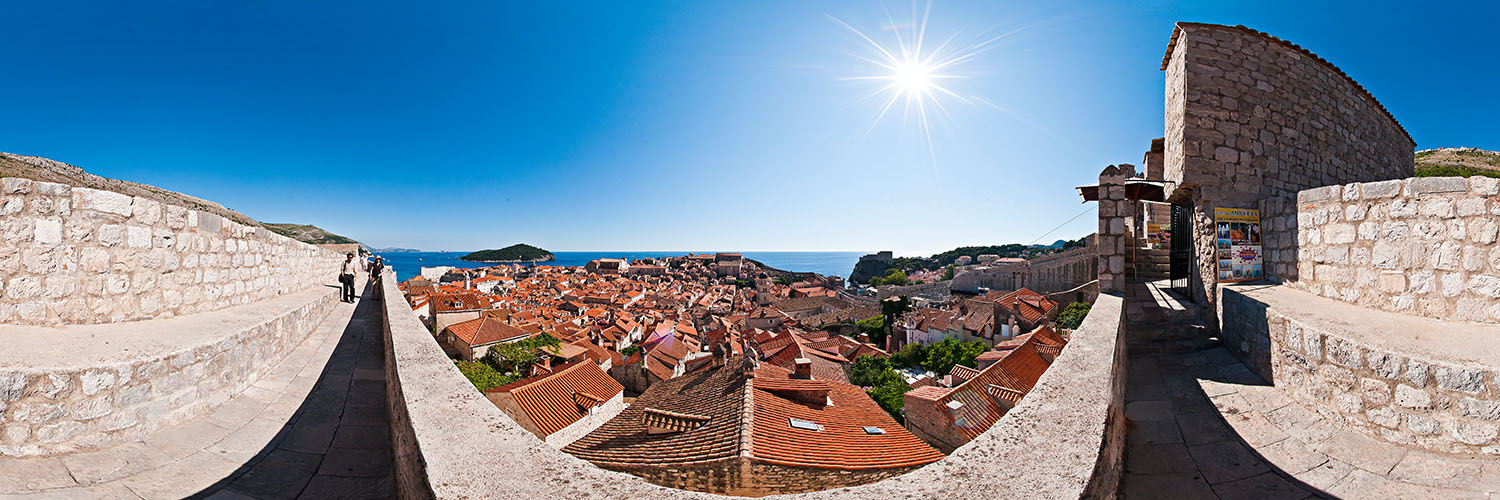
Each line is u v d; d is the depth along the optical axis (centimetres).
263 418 553
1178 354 751
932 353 3512
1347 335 514
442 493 224
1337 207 727
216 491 399
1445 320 570
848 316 6262
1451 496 391
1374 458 450
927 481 231
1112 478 312
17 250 529
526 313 4594
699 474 881
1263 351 642
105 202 588
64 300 556
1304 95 1067
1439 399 427
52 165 2111
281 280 1069
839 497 219
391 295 920
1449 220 571
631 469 955
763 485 858
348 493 413
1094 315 623
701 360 3203
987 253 13838
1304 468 453
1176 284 1068
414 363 427
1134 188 1027
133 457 434
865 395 1590
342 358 821
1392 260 634
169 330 595
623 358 3381
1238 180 959
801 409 1219
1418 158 3027
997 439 271
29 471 387
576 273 14025
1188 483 443
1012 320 3356
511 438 283
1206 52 972
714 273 14725
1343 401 506
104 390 440
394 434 430
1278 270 882
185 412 514
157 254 651
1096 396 327
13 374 393
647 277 14212
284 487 416
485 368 2209
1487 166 2359
